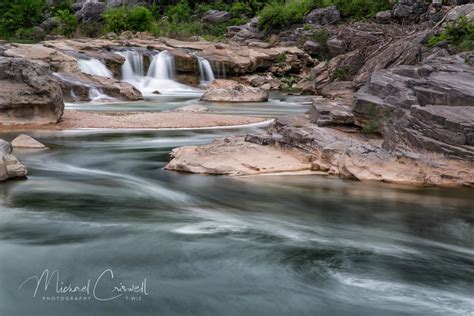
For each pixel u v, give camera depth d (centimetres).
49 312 631
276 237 878
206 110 2520
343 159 1264
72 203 1035
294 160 1334
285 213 1010
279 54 4169
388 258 805
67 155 1473
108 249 805
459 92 1359
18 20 5394
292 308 646
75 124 1972
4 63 1925
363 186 1176
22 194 1084
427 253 830
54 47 3500
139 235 866
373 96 1587
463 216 1002
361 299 670
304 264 771
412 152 1260
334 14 4738
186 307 645
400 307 652
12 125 1880
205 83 3866
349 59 3325
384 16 4306
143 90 3481
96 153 1506
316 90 3384
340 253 816
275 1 5547
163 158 1454
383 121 1466
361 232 918
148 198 1091
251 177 1243
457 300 673
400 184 1188
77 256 780
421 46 3006
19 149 1525
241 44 4700
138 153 1517
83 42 3866
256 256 794
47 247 806
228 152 1354
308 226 942
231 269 748
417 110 1317
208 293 679
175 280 711
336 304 657
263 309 642
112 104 2708
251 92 3039
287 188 1161
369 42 3697
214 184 1191
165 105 2727
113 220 938
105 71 3466
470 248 856
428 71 1645
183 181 1217
